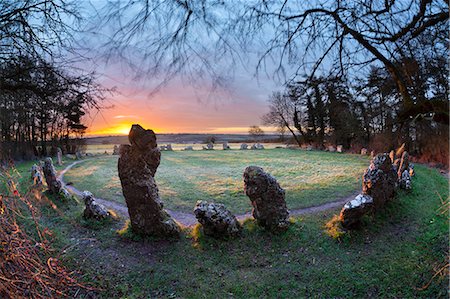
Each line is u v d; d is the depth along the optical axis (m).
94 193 12.81
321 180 14.99
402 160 13.08
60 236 7.19
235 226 7.78
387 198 9.17
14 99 6.95
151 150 7.92
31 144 25.17
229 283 5.95
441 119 3.12
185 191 13.16
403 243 7.26
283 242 7.50
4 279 2.84
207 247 7.29
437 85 3.22
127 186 7.64
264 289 5.76
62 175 17.64
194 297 5.55
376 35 2.95
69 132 27.84
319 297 5.50
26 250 3.32
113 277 6.06
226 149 37.06
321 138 31.89
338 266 6.41
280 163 22.28
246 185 8.22
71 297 5.03
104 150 36.31
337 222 8.12
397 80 3.31
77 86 5.25
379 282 5.76
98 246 7.21
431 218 8.47
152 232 7.67
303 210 10.24
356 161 22.34
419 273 5.86
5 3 3.36
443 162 16.78
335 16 2.64
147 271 6.33
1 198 3.38
